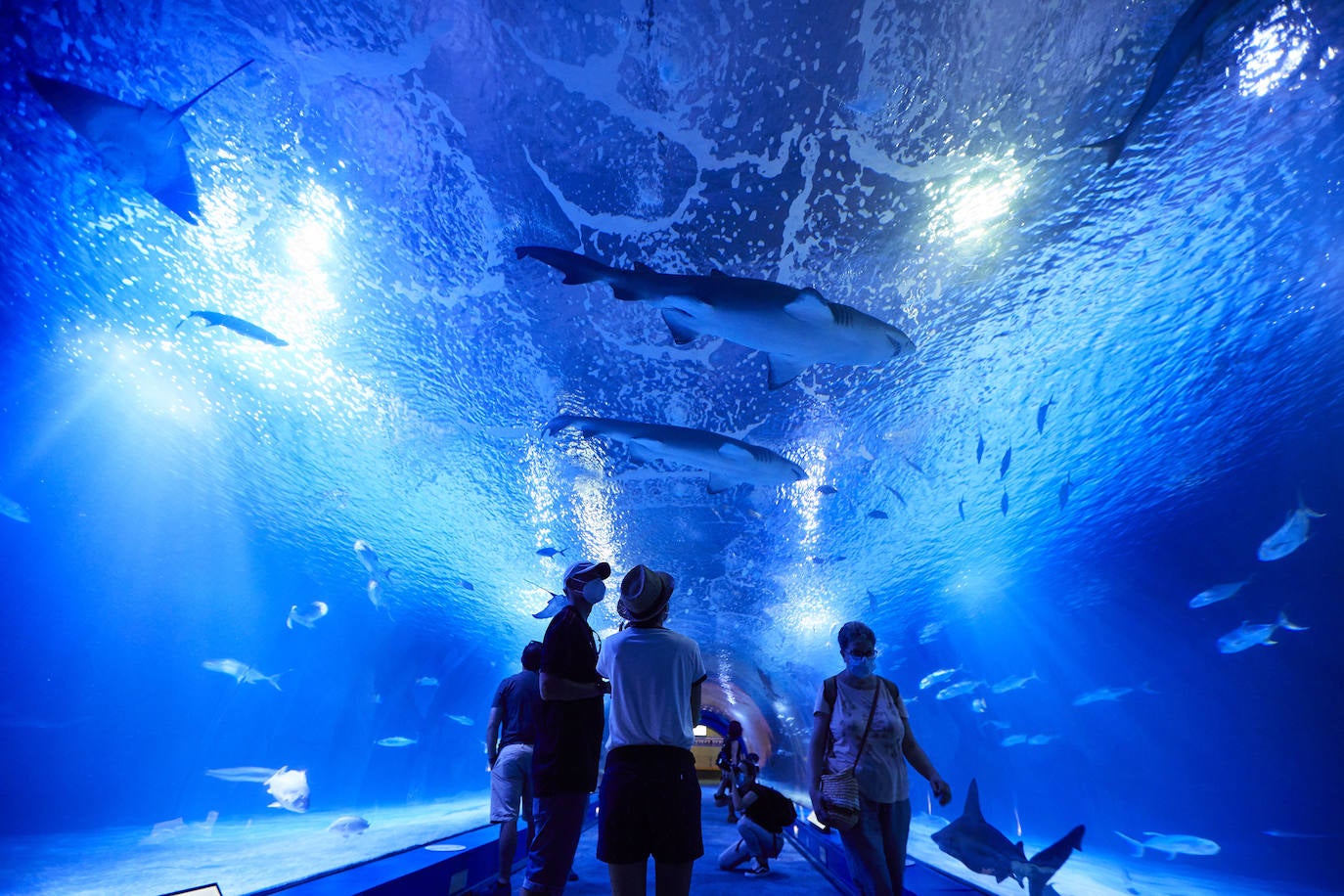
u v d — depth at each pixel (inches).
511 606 538.9
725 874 281.9
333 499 369.7
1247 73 126.2
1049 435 258.2
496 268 186.4
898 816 110.7
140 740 636.1
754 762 317.7
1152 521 339.9
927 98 133.6
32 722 523.8
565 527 367.9
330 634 662.5
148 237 191.9
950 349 206.1
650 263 174.2
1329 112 133.9
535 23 125.5
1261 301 191.0
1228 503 305.3
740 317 141.8
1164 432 258.5
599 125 143.4
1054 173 148.6
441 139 149.6
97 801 582.6
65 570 446.6
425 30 127.3
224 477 364.5
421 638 684.1
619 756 94.9
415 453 303.1
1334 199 155.9
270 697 776.9
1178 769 730.8
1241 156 144.7
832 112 137.1
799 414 241.9
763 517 341.7
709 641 658.8
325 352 235.6
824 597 455.2
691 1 120.4
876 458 271.9
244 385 269.9
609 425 212.7
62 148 160.9
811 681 682.8
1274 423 246.8
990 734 944.3
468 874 199.3
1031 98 132.9
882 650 616.4
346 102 143.5
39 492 372.8
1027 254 171.3
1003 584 434.6
